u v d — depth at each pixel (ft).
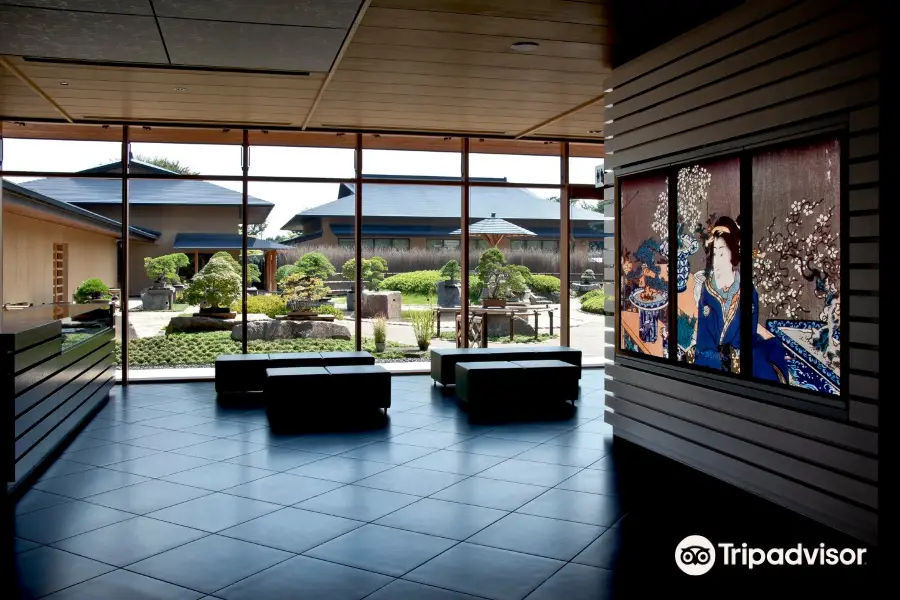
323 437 22.11
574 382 27.09
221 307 33.58
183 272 33.09
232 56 20.04
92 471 18.39
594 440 21.81
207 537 13.88
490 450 20.56
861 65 13.37
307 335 34.37
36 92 25.95
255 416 25.23
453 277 36.04
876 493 13.14
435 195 35.65
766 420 16.01
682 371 19.15
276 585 11.79
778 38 15.47
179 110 29.19
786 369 15.46
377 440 21.72
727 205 17.29
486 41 20.74
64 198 31.89
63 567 12.50
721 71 17.35
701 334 18.39
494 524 14.60
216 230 33.40
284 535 13.99
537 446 21.06
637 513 15.25
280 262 34.09
